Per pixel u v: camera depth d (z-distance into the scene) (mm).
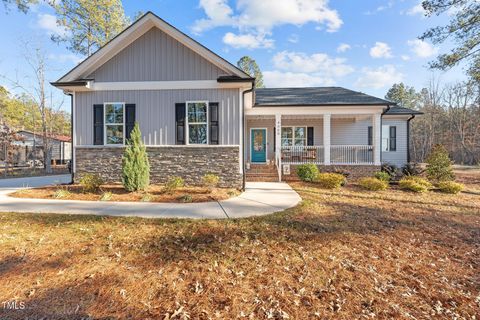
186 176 10180
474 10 11203
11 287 3045
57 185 10133
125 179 8727
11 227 5090
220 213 6281
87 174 9781
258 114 13258
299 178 12367
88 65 10031
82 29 20062
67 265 3562
